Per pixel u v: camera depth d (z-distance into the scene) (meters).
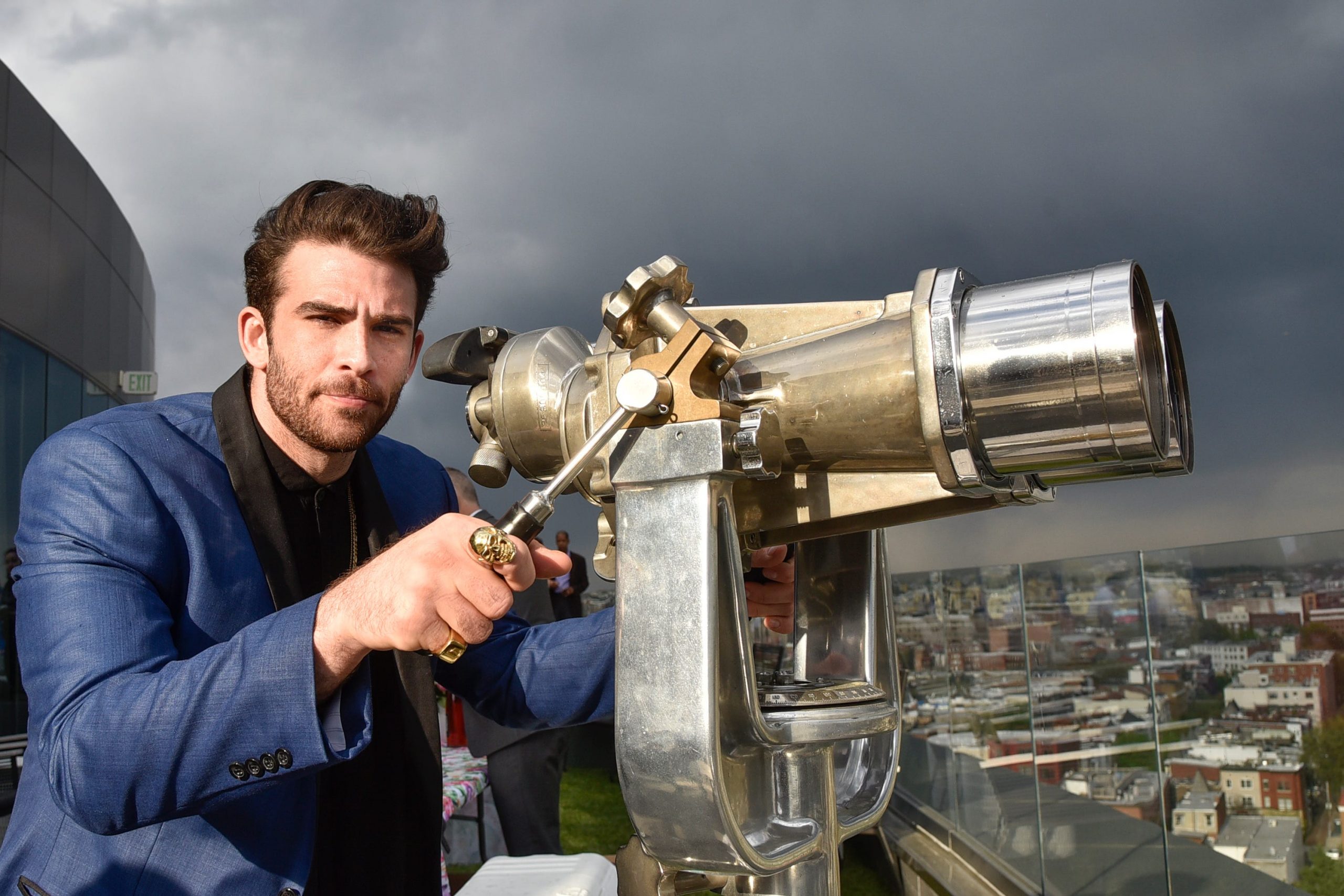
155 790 0.87
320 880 1.30
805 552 1.00
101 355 13.81
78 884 1.12
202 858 1.12
